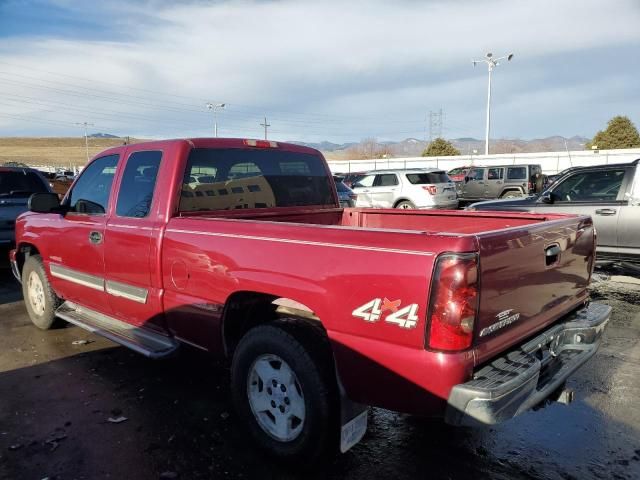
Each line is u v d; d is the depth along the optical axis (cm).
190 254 352
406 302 246
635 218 769
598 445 338
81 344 527
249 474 307
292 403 304
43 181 974
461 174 2806
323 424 288
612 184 807
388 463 319
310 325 306
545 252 301
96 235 443
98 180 465
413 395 249
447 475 307
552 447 336
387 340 254
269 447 314
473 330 243
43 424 363
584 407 392
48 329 570
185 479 301
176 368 463
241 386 328
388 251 255
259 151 449
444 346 238
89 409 386
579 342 333
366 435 353
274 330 304
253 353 317
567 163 4175
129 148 434
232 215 419
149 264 387
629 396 410
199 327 355
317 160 509
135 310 415
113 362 478
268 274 303
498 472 309
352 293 265
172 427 359
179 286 364
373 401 266
